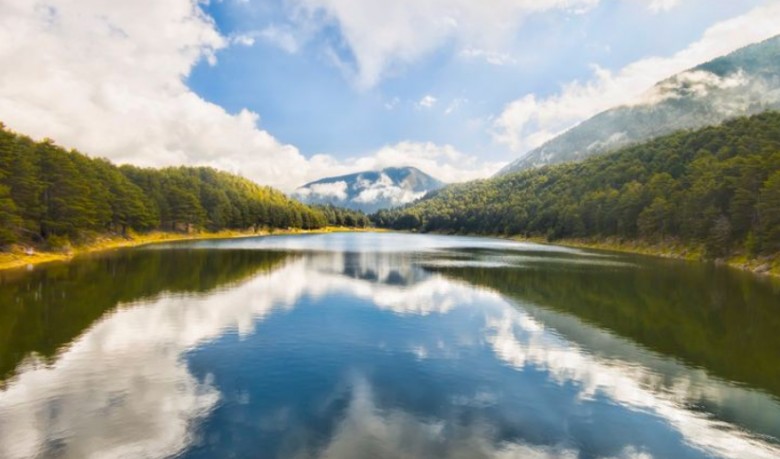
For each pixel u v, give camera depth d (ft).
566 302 154.71
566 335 113.91
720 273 231.91
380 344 104.22
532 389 79.41
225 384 79.36
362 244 493.36
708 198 319.27
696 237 330.54
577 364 92.68
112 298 148.56
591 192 565.53
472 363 92.38
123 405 70.18
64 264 229.45
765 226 243.40
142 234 453.58
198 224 546.67
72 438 59.88
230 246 397.80
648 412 71.10
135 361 90.07
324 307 142.82
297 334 111.14
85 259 255.29
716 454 59.21
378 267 253.85
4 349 95.66
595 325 123.95
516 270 243.81
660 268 254.47
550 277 215.72
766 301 156.66
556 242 552.41
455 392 77.56
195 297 153.58
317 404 71.61
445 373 86.53
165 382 79.61
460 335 112.88
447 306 147.33
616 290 178.70
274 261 274.36
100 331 110.22
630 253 379.14
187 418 66.13
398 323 123.75
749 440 62.95
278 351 97.86
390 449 58.44
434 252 378.53
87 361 89.56
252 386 78.59
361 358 94.27
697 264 279.28
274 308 140.05
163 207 488.02
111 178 401.08
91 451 56.80
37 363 87.81
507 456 57.41
